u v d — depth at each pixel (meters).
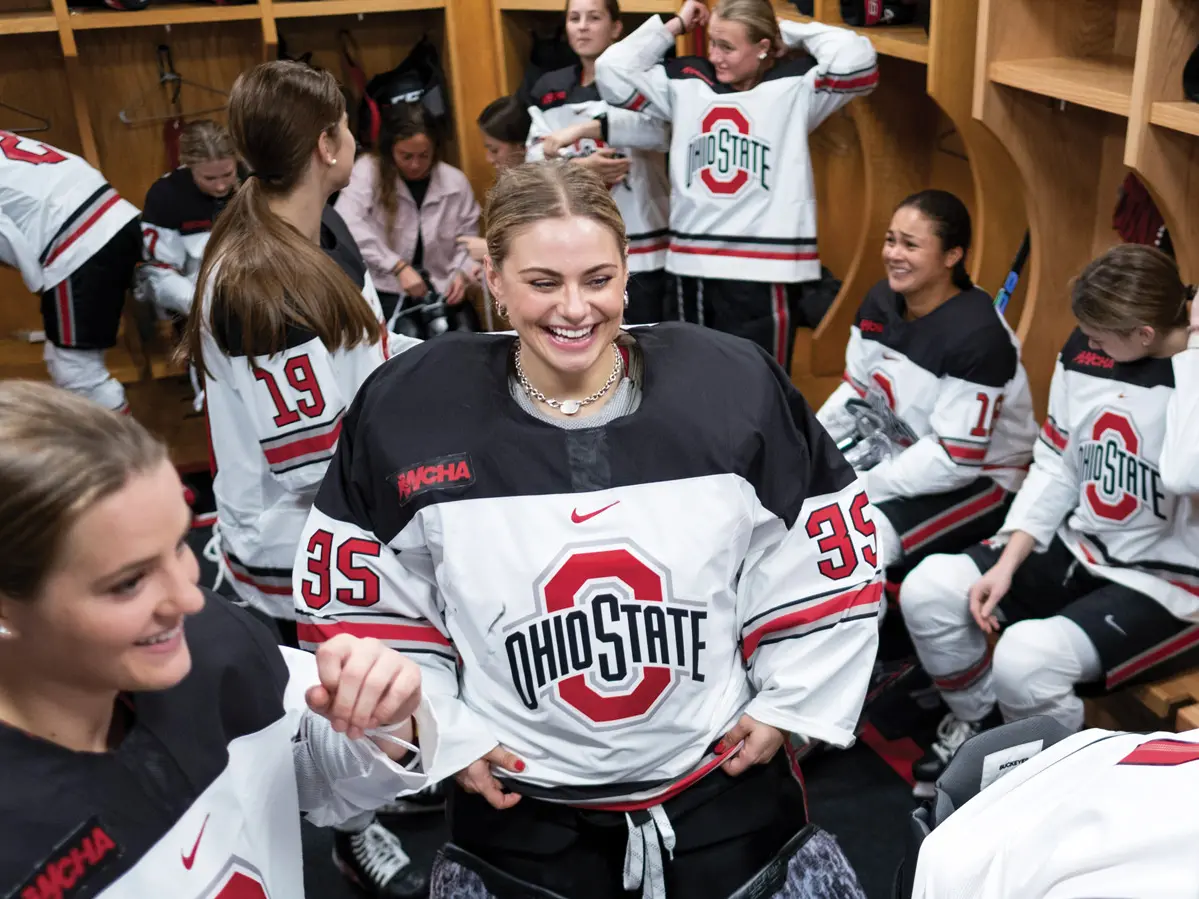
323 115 2.00
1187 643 2.36
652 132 3.44
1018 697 2.36
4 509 0.80
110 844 0.95
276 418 1.99
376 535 1.47
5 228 3.01
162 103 4.36
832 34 3.16
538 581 1.37
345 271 2.24
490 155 4.01
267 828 1.11
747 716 1.49
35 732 0.93
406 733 1.16
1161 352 2.26
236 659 1.08
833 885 1.54
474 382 1.43
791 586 1.50
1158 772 0.92
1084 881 0.87
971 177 3.64
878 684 2.84
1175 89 2.36
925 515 2.75
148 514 0.84
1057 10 2.89
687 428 1.38
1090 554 2.46
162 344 4.21
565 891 1.48
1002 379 2.64
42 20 3.84
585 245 1.29
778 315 3.38
